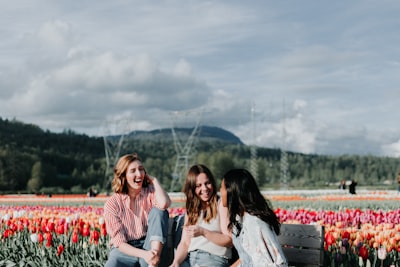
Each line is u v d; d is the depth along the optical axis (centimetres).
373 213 1316
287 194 4622
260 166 12706
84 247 852
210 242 644
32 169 12488
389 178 17525
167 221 671
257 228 550
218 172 12188
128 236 694
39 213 1552
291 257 647
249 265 563
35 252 916
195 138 8769
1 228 1178
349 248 768
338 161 18738
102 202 3912
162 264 692
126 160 700
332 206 2370
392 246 774
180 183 8431
